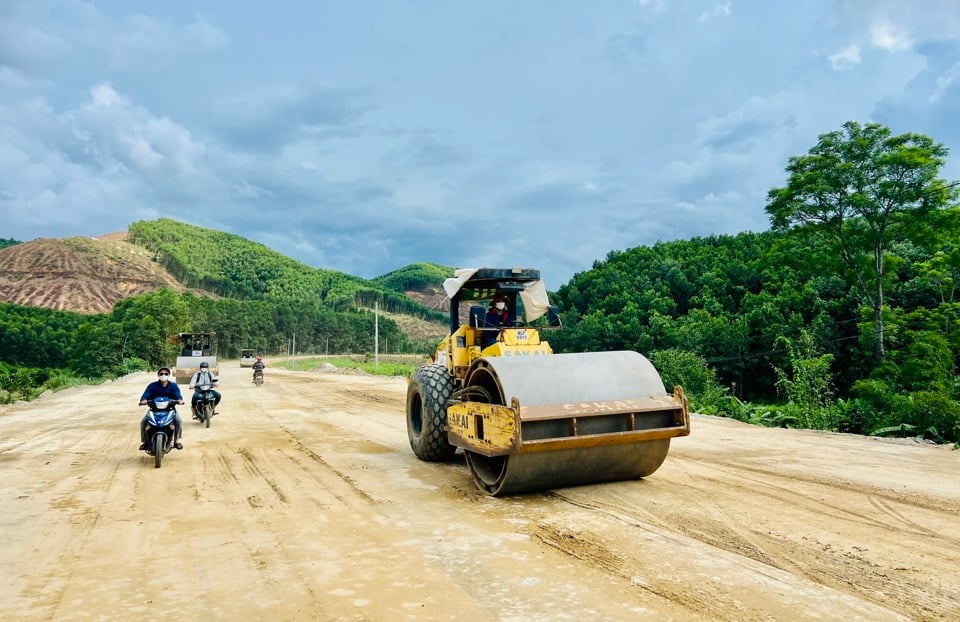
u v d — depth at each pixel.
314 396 22.77
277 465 8.71
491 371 6.54
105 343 80.75
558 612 3.59
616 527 5.28
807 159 27.06
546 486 6.55
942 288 29.58
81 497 6.82
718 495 6.38
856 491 6.55
